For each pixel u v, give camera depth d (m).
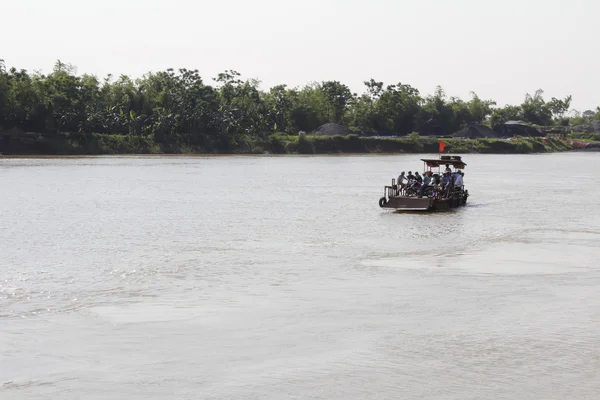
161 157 124.25
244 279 20.38
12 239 28.25
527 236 29.77
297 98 183.62
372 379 12.05
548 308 16.77
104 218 35.78
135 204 43.38
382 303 17.38
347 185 61.69
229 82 173.50
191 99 147.62
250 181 66.50
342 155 151.25
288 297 18.05
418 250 25.86
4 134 123.00
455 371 12.42
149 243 27.33
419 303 17.34
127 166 92.56
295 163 109.00
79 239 28.33
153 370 12.51
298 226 32.97
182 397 11.31
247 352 13.49
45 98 131.75
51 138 128.00
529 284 19.56
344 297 18.02
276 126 166.88
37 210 39.44
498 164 115.56
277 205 43.34
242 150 148.12
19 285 19.44
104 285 19.50
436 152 168.88
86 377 12.16
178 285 19.52
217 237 29.08
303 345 13.92
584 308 16.77
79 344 13.95
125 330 14.95
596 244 27.41
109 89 150.88
